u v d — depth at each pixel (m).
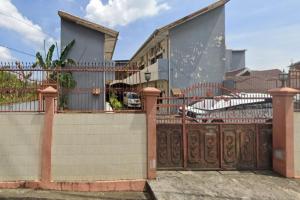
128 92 7.79
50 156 6.99
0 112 6.99
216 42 20.84
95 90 7.82
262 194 6.33
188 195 6.21
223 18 20.95
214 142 8.03
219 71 20.78
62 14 15.35
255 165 8.11
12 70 7.19
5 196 6.44
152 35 20.39
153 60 25.14
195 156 7.96
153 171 7.21
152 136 7.25
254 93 9.88
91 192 6.94
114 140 7.16
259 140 8.15
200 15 20.66
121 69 7.65
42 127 7.03
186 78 20.42
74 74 10.29
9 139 6.98
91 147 7.11
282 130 7.71
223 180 7.21
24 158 6.99
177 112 8.20
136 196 6.70
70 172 7.04
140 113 7.28
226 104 9.46
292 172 7.53
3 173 6.96
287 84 8.23
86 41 15.97
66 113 7.09
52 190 6.93
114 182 7.07
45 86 7.39
